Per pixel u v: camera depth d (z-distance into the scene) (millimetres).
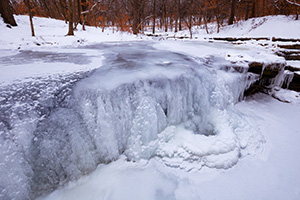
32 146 2242
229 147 2955
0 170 1992
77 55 4828
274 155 3047
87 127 2666
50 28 10117
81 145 2574
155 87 3156
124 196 2291
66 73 3104
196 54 5676
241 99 5023
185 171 2646
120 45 7582
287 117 4273
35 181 2230
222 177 2588
